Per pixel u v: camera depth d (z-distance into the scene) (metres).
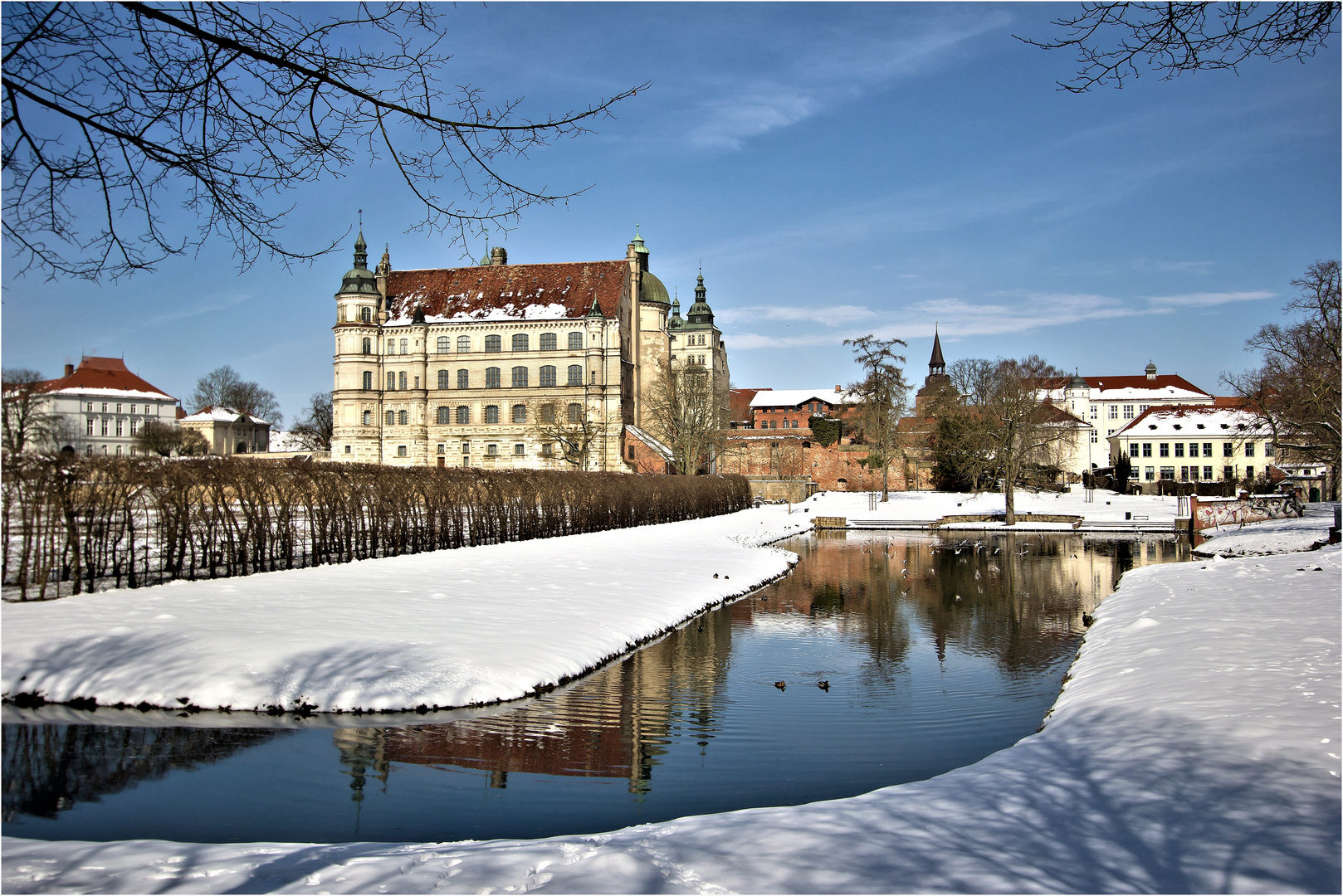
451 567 28.27
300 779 11.52
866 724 14.81
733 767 12.38
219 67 9.14
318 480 28.36
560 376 98.38
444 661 16.11
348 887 6.82
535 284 103.00
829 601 29.84
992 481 94.69
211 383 156.38
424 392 100.50
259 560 26.14
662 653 20.48
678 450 94.62
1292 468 105.44
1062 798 8.64
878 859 7.19
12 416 50.00
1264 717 10.71
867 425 90.62
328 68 9.45
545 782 11.66
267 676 14.82
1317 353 52.72
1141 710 11.60
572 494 47.16
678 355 136.62
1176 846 7.28
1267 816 7.81
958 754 13.18
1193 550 46.28
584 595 24.47
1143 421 119.69
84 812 10.33
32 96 8.72
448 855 7.61
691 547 40.91
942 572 38.56
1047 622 25.48
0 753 12.27
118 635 16.44
